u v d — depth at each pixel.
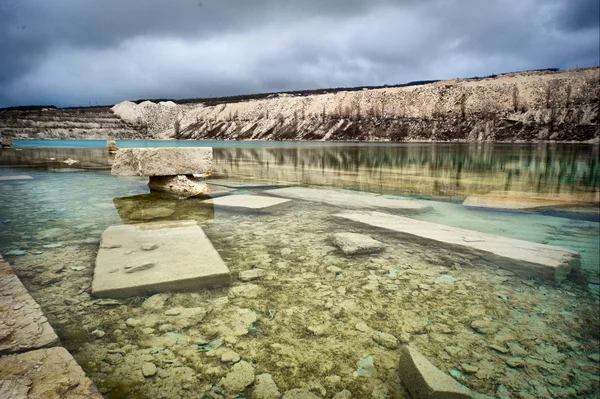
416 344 1.63
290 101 70.81
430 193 5.71
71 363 1.39
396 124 50.16
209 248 2.74
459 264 2.63
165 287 2.11
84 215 4.01
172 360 1.48
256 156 14.91
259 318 1.82
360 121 54.12
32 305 1.83
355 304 1.99
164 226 3.45
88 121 80.31
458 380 1.40
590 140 35.84
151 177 5.99
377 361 1.50
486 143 33.84
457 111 47.75
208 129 76.44
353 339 1.65
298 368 1.44
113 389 1.30
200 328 1.72
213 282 2.21
